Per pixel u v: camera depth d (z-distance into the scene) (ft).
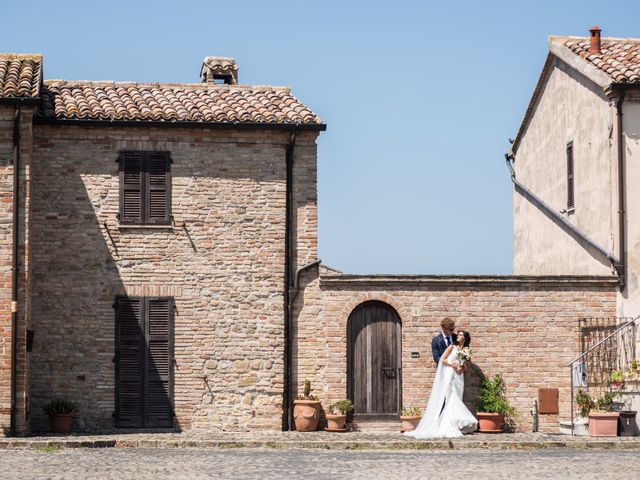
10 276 73.67
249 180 80.64
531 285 80.74
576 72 88.63
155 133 80.07
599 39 89.66
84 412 78.43
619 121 81.35
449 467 60.95
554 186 93.66
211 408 79.15
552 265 93.81
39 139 79.15
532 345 80.48
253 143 80.89
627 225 80.94
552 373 80.48
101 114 79.00
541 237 96.63
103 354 78.79
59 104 80.64
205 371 79.30
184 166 80.23
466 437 75.20
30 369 77.66
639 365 78.79
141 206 79.71
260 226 80.43
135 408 78.89
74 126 79.30
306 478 56.24
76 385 78.43
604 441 72.23
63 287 78.69
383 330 80.48
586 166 86.63
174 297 79.46
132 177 79.77
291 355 79.97
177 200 79.97
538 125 97.76
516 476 57.36
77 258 78.95
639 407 75.82
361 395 80.12
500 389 79.97
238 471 58.80
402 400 79.92
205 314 79.56
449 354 77.15
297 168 81.35
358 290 80.23
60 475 57.16
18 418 73.72
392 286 80.33
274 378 79.66
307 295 80.33
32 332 75.92
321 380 79.92
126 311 79.15
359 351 80.28
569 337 80.74
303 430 78.74
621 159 81.15
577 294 81.00
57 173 79.20
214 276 79.82
